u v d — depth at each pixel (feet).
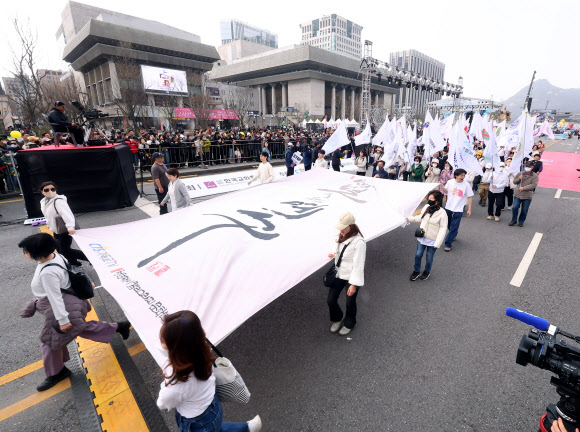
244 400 6.82
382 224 15.66
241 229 12.92
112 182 30.37
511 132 46.47
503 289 16.65
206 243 11.50
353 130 91.61
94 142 30.81
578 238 24.00
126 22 177.06
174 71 153.58
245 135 67.97
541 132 75.66
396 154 37.52
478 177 35.88
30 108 67.72
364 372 11.01
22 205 32.55
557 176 52.80
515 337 12.85
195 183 37.11
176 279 9.83
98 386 10.34
